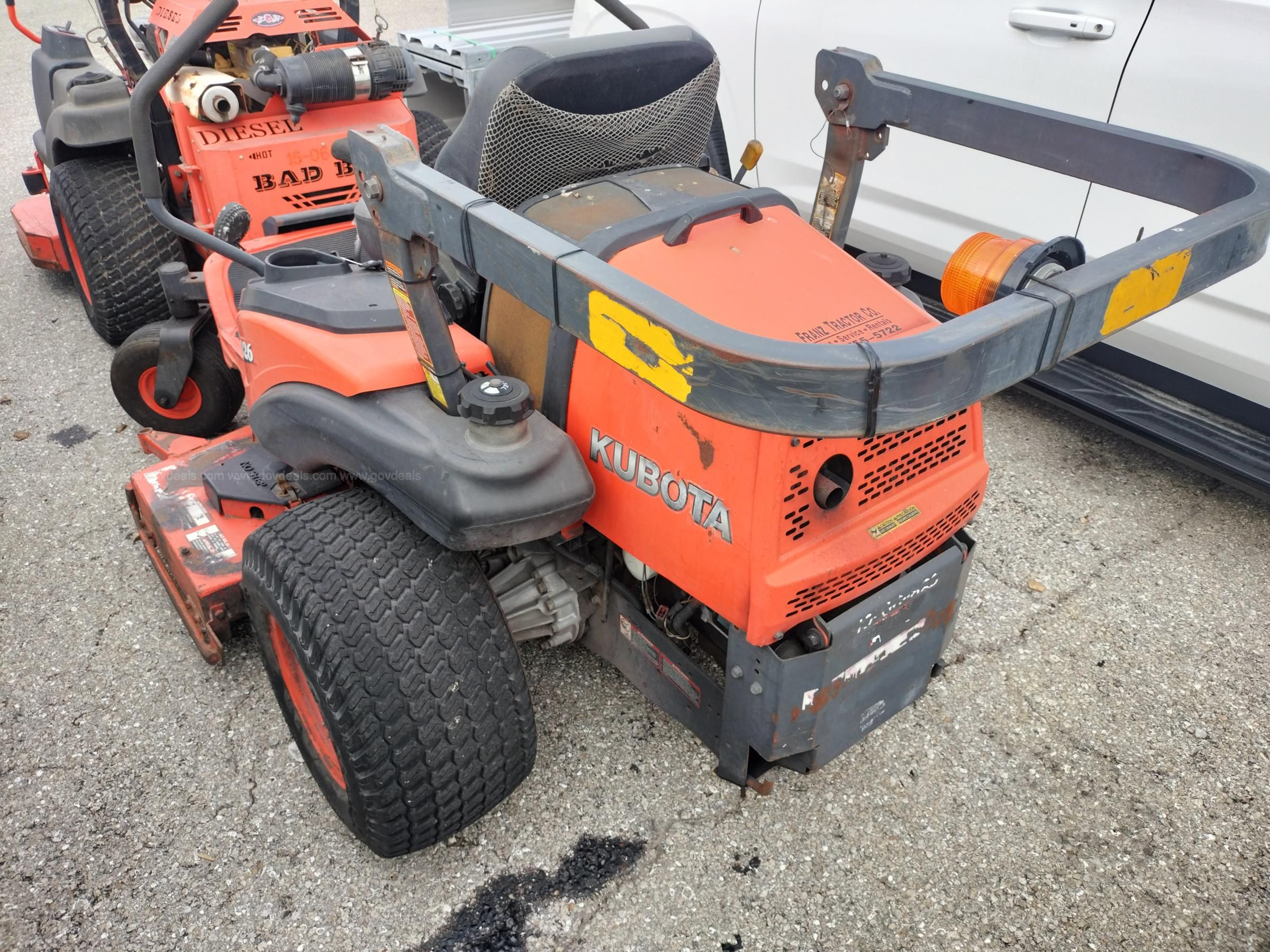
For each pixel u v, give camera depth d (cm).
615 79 190
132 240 365
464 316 212
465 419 171
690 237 180
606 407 180
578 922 194
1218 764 229
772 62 361
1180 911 197
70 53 443
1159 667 256
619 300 122
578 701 243
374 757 176
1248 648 262
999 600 278
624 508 186
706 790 221
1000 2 289
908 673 207
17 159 622
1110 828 214
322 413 188
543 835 212
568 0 604
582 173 200
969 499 197
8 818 217
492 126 183
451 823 194
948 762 229
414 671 173
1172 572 288
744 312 169
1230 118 252
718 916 195
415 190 151
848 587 177
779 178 378
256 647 261
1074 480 328
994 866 206
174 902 199
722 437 160
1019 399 374
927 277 361
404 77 356
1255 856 208
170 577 268
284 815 217
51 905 199
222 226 266
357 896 200
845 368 108
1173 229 146
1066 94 283
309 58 338
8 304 448
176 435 325
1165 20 257
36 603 278
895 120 206
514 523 167
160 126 375
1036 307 124
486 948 190
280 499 251
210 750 233
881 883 202
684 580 179
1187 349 286
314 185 365
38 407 371
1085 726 239
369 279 216
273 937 192
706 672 209
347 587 175
